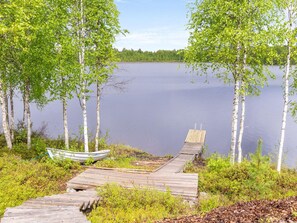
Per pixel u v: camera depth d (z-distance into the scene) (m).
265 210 8.36
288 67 16.91
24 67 19.02
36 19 18.59
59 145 23.70
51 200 10.68
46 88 20.12
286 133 35.22
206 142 32.59
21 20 16.39
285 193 12.59
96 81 21.69
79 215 9.27
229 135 35.41
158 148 30.66
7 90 23.73
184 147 26.39
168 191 11.66
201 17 16.84
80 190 13.25
